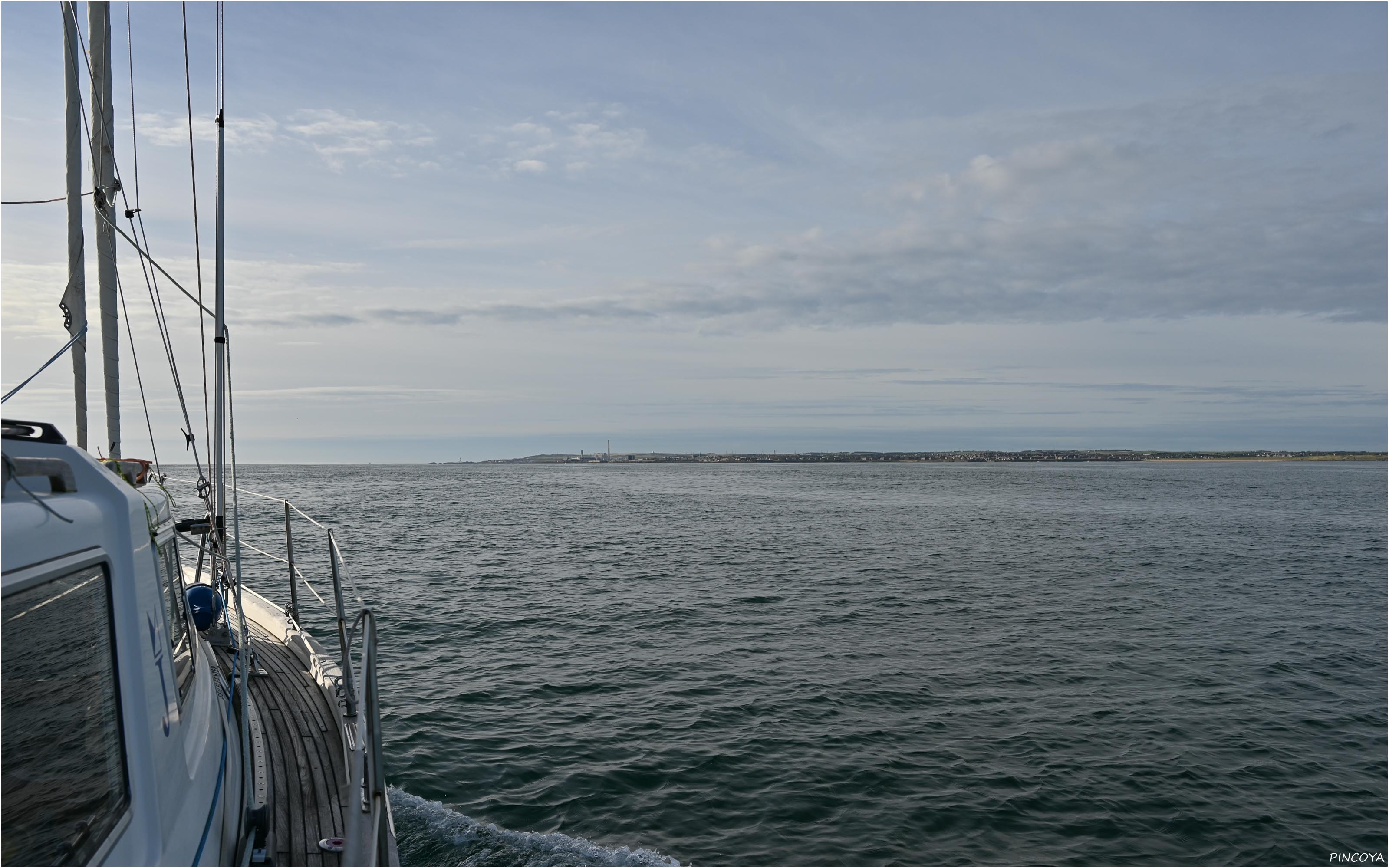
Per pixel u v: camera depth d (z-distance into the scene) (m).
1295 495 102.50
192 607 8.25
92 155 6.80
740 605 26.31
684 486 137.88
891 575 33.03
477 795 11.78
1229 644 21.33
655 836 10.88
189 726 4.77
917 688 17.19
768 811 11.59
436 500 89.81
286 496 95.56
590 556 38.62
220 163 6.38
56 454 3.54
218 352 6.17
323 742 7.07
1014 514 68.81
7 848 2.57
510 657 19.34
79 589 3.13
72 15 6.26
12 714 2.59
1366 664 19.48
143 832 3.46
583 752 13.38
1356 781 12.87
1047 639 21.70
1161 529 54.53
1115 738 14.44
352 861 4.87
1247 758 13.66
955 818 11.55
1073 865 10.47
